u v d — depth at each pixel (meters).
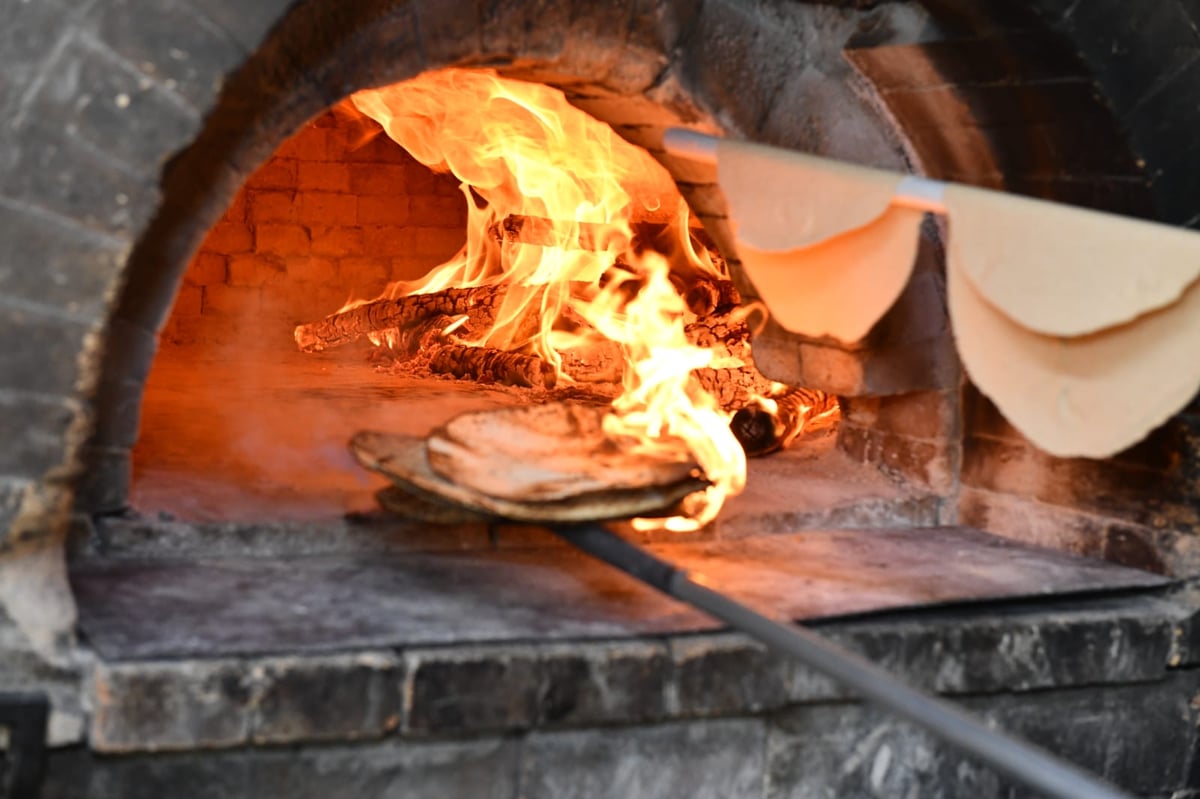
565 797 2.15
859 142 2.83
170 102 2.00
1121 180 2.49
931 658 2.33
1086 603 2.54
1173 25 2.29
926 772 2.39
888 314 2.90
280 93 2.37
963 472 3.03
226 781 1.97
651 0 2.58
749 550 2.70
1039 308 1.95
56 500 2.00
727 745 2.24
